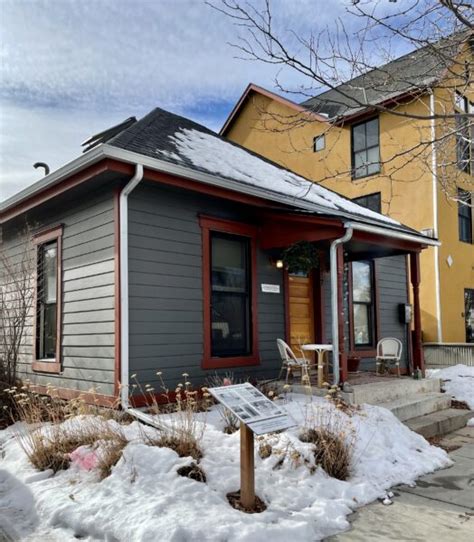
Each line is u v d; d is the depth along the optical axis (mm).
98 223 6180
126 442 4344
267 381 7133
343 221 6375
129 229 5875
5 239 8664
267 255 7664
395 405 6512
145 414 5309
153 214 6145
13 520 3613
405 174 14312
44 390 7051
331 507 3682
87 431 4750
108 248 5969
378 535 3348
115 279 5785
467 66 4113
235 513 3375
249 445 3576
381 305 10391
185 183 6047
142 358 5844
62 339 6762
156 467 3895
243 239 7328
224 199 6934
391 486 4320
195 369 6387
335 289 6504
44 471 4309
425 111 11664
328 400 5953
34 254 7668
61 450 4512
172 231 6332
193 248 6559
